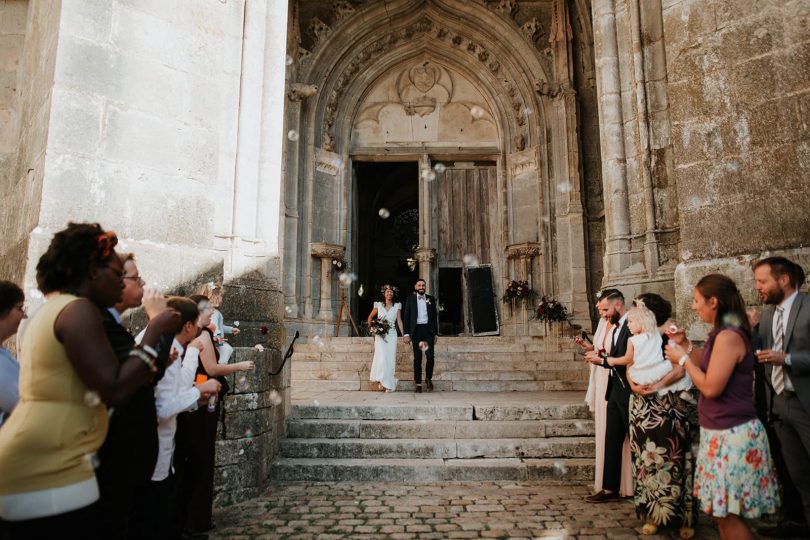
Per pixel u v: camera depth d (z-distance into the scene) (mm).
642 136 6938
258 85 6027
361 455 5941
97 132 4539
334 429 6293
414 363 8922
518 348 11391
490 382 9359
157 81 4930
